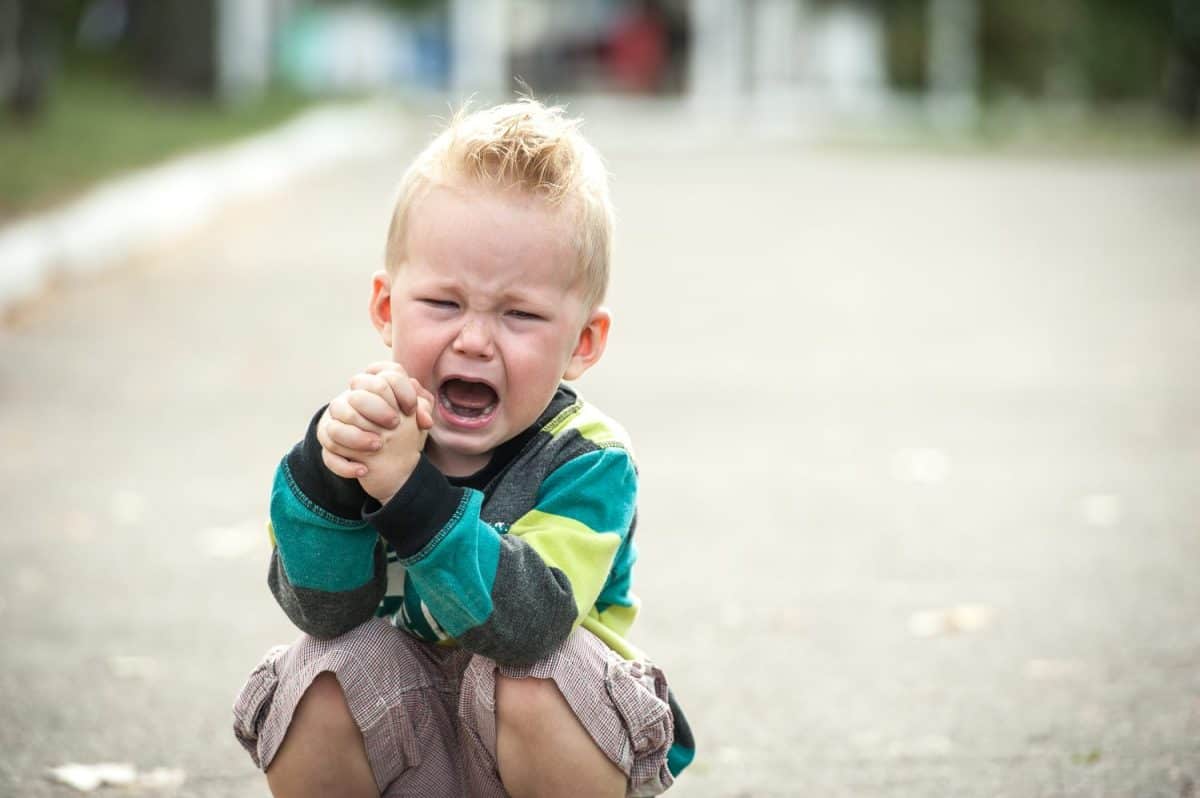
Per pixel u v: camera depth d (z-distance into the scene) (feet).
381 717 9.53
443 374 9.41
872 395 29.68
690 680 15.61
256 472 23.94
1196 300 40.37
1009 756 13.48
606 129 92.89
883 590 18.51
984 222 57.06
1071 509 21.93
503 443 9.75
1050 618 17.30
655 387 30.30
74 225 43.55
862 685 15.39
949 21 126.93
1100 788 12.73
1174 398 29.12
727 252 49.26
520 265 9.29
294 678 9.53
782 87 118.83
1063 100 164.35
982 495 22.76
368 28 108.47
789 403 29.01
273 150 68.44
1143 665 15.70
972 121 113.19
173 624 17.26
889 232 54.24
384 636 9.65
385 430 8.70
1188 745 13.58
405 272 9.55
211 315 37.09
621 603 10.23
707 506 22.30
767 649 16.51
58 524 21.15
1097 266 46.62
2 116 64.90
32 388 29.30
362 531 9.18
